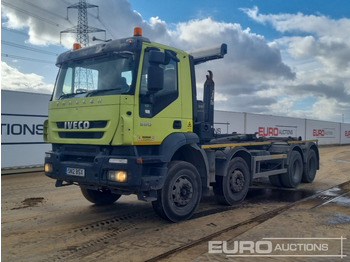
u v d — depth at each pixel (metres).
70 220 6.18
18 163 12.82
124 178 5.20
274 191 9.29
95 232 5.46
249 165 7.98
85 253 4.55
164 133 5.82
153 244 4.88
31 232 5.46
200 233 5.39
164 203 5.77
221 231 5.49
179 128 6.13
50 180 11.07
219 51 7.36
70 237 5.21
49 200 7.91
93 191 7.16
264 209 7.06
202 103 6.98
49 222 6.04
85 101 5.74
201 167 6.59
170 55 5.73
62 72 6.50
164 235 5.29
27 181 10.86
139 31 5.68
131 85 5.36
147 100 5.50
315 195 8.65
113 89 5.54
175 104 6.06
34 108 13.31
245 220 6.18
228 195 7.27
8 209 7.02
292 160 9.61
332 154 23.17
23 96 12.92
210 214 6.63
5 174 12.45
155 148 5.75
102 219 6.25
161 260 4.29
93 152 5.69
